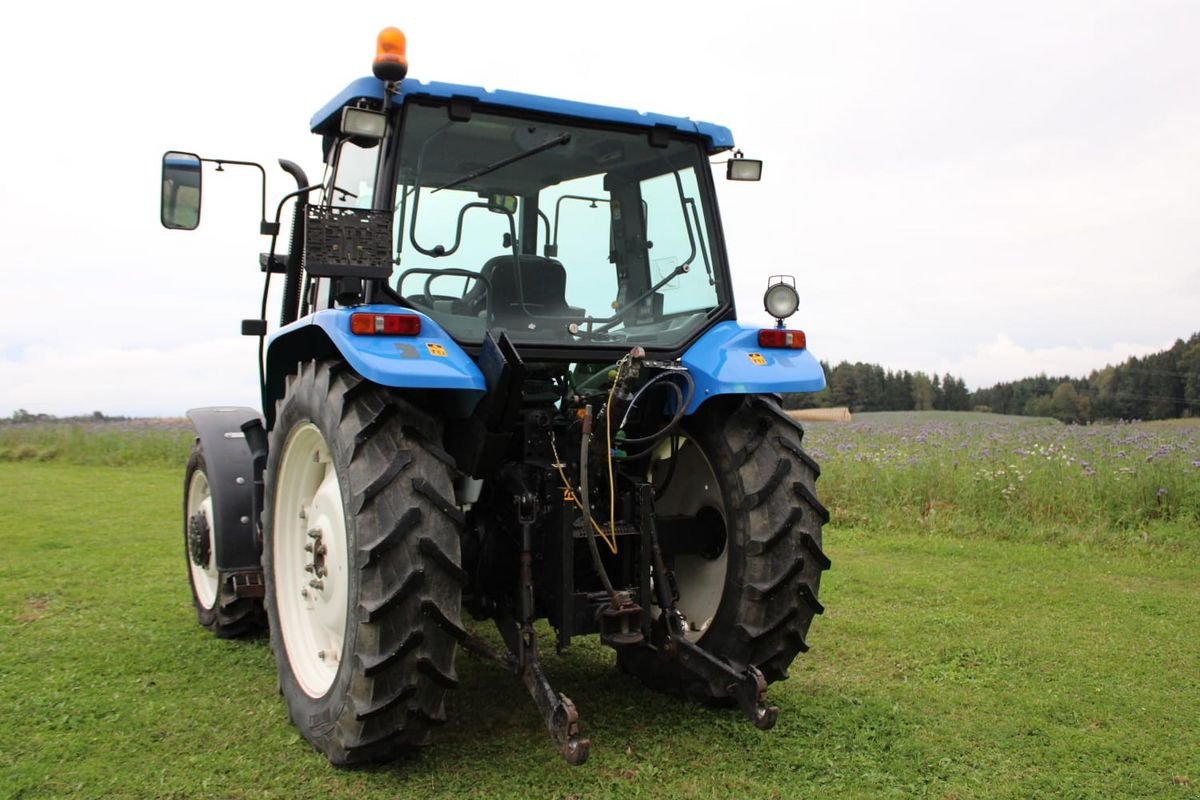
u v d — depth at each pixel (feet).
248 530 14.78
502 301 11.55
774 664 11.60
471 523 11.50
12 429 55.26
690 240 12.70
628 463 12.07
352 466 9.80
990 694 12.53
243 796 9.61
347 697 9.83
